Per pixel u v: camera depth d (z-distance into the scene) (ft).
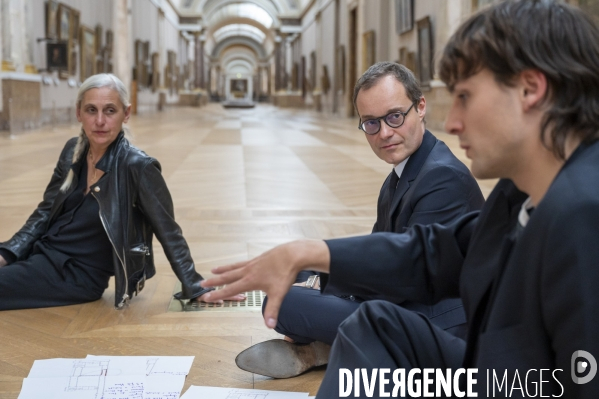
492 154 4.00
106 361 8.84
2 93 49.16
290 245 5.10
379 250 5.32
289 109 152.05
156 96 124.06
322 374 8.89
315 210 21.20
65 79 64.39
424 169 8.05
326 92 117.29
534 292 3.81
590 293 3.48
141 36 108.88
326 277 5.47
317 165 33.55
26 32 53.36
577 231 3.51
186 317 11.16
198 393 7.95
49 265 11.45
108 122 10.87
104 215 10.98
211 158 36.24
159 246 16.11
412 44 61.67
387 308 5.06
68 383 8.14
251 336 10.34
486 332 4.07
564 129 3.76
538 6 3.83
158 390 8.07
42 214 11.93
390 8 71.82
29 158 34.04
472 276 4.50
